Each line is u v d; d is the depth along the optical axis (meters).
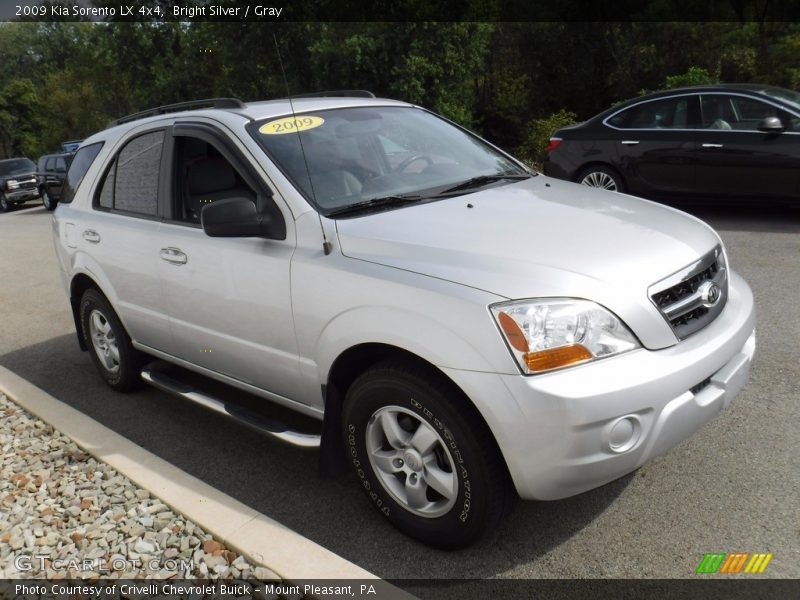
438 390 2.71
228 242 3.55
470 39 22.88
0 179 25.00
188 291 3.82
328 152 3.63
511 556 2.90
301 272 3.17
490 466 2.67
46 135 54.31
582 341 2.55
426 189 3.62
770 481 3.20
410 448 2.91
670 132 8.58
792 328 4.92
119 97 38.53
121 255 4.31
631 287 2.69
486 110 28.64
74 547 3.12
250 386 3.77
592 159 9.20
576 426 2.48
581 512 3.13
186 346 4.05
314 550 2.87
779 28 22.08
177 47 28.45
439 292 2.69
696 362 2.71
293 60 23.67
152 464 3.68
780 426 3.65
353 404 3.03
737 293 3.32
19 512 3.45
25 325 7.25
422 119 4.36
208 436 4.27
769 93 8.09
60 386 5.33
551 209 3.31
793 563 2.70
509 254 2.80
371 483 3.10
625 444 2.59
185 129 3.94
